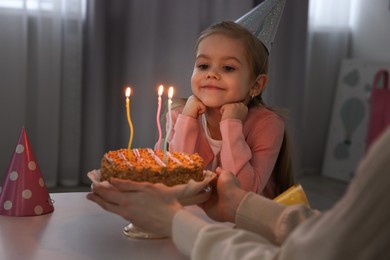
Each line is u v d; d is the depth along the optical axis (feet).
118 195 2.69
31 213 3.40
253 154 4.42
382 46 12.30
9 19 10.14
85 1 10.66
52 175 10.63
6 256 2.70
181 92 11.29
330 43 13.00
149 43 10.95
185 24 11.15
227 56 4.31
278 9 4.90
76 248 2.85
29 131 10.66
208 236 2.29
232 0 11.43
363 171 1.75
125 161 3.12
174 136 4.53
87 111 10.72
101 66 10.64
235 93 4.35
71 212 3.50
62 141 10.79
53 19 10.37
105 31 10.62
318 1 12.83
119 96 11.03
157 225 2.60
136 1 10.79
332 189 11.66
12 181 3.44
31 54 10.52
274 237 2.68
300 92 12.31
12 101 10.33
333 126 12.95
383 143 1.73
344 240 1.73
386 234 1.68
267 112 4.59
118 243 2.95
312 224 1.94
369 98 12.26
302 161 13.12
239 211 2.86
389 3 12.07
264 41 4.90
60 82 10.61
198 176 3.13
